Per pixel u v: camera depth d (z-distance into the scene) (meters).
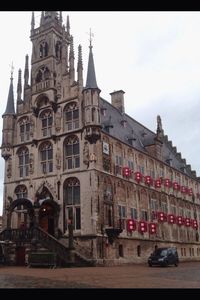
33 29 49.53
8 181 46.88
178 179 64.31
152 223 49.56
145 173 51.78
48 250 34.78
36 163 44.66
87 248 37.72
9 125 48.31
